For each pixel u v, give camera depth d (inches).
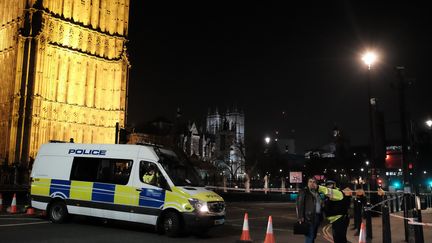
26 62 2105.1
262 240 593.9
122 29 2529.5
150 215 609.6
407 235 574.2
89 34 2384.4
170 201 595.8
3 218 748.6
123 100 2482.8
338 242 410.0
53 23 2213.3
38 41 2123.5
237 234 645.3
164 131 3489.2
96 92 2404.0
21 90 2076.8
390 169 1396.4
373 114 909.2
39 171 722.8
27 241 508.1
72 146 713.0
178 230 588.7
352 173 3639.3
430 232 695.7
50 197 700.0
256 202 1779.0
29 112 2066.9
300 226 386.9
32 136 2069.4
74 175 689.0
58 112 2215.8
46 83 2167.8
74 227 647.1
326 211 416.5
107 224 701.3
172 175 619.8
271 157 3887.8
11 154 2037.4
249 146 3690.9
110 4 2513.5
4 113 2196.1
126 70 2532.0
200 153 4330.7
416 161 504.7
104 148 681.6
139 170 636.1
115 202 640.4
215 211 600.4
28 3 2146.9
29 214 822.5
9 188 1466.5
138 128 3476.9
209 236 612.7
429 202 1414.9
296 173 1508.4
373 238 634.2
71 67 2298.2
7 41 2284.7
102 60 2434.8
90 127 2351.1
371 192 890.7
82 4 2369.6
